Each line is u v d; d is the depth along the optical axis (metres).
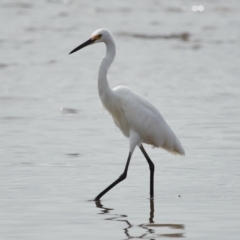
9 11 42.56
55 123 17.48
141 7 46.00
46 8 44.22
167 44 34.22
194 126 17.00
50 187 11.42
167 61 29.45
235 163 13.12
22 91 22.36
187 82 24.52
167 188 11.49
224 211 9.97
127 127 11.62
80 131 16.48
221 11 45.00
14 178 11.97
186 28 38.47
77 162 13.29
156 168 12.88
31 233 8.83
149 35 36.44
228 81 24.73
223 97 21.55
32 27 37.69
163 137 11.47
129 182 11.91
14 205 10.27
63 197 10.84
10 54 30.44
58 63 28.70
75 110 19.31
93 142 15.22
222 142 15.05
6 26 37.78
